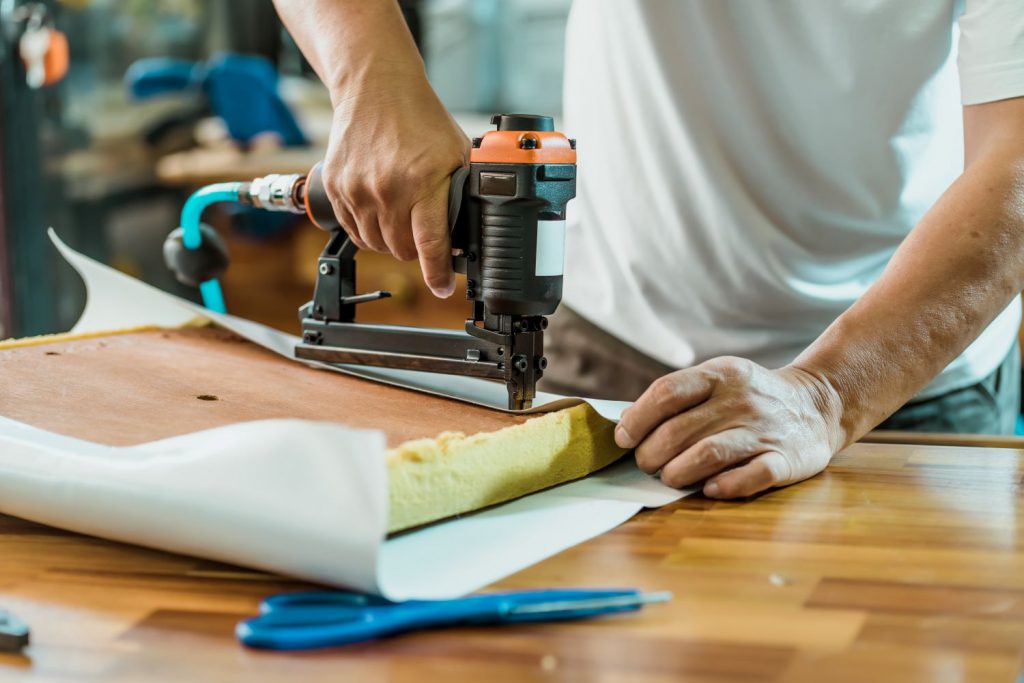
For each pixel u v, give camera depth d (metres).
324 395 1.00
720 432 0.91
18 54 2.18
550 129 0.94
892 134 1.21
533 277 0.94
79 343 1.14
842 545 0.78
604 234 1.38
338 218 1.07
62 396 0.95
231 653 0.61
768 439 0.91
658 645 0.62
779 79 1.21
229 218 3.29
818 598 0.68
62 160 2.79
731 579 0.72
